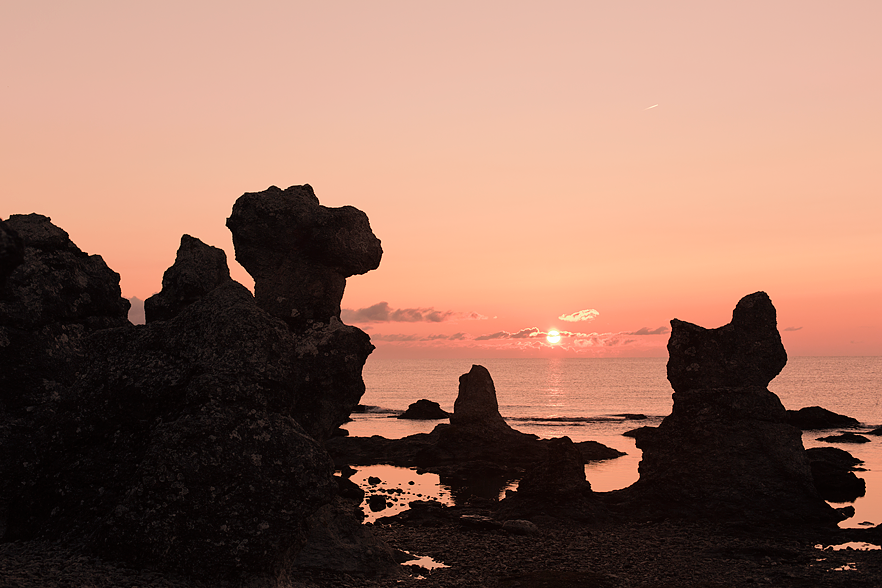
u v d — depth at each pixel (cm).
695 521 2261
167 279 1869
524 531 2097
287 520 1017
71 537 1029
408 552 1869
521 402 11688
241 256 1745
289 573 1098
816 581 1605
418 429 6888
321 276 1712
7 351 1325
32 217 1474
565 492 2330
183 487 985
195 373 1066
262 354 1075
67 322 1441
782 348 2473
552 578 1609
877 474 3491
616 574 1669
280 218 1700
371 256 1769
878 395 12475
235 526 988
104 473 1068
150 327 1153
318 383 1573
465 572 1664
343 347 1611
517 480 3497
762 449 2367
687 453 2405
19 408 1312
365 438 4872
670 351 2531
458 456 4184
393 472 3806
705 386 2459
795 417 6869
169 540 969
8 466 1203
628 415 8381
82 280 1489
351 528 1656
